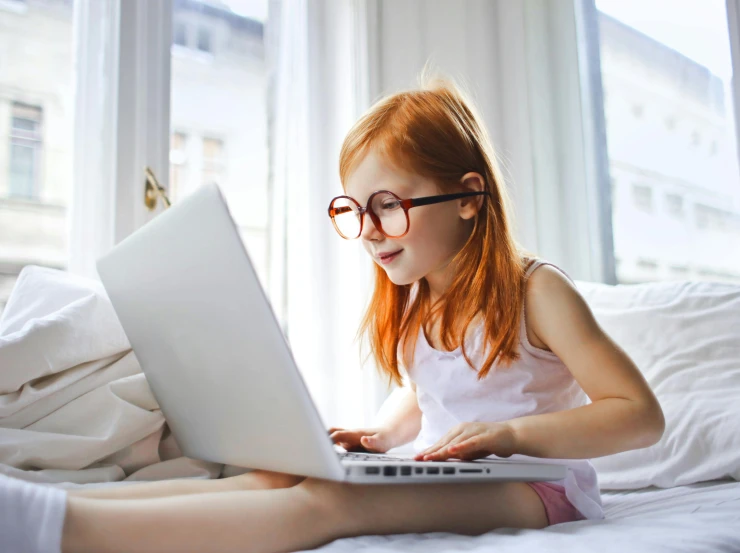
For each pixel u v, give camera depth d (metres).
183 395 0.87
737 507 0.87
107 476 0.98
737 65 1.88
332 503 0.71
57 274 1.24
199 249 0.70
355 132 1.06
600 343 0.93
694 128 1.99
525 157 2.13
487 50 2.16
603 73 2.16
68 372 1.04
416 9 2.08
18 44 1.53
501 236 1.03
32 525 0.55
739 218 1.89
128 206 1.57
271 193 1.86
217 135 1.79
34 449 0.92
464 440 0.83
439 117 1.06
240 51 1.85
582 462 0.99
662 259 2.02
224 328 0.70
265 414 0.69
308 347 1.82
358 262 1.86
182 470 1.02
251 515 0.65
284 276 1.82
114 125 1.57
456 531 0.79
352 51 1.93
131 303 0.89
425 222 1.00
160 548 0.59
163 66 1.68
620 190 2.11
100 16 1.62
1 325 1.15
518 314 0.99
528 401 1.00
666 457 1.20
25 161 1.52
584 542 0.68
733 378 1.29
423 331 1.09
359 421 1.81
